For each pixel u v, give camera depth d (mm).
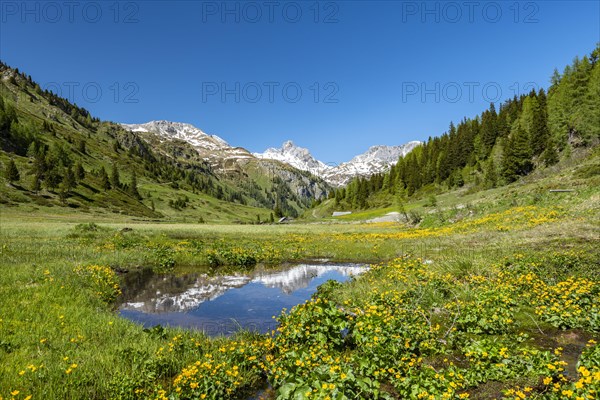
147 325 11203
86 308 11109
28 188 110250
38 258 19328
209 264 23109
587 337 7934
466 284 12297
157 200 182125
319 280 18625
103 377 6570
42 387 6117
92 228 38844
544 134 89625
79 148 194625
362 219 94438
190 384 6137
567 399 4812
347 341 8672
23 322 9297
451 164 127125
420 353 7586
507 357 6562
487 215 37906
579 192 32938
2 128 149000
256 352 7836
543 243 19250
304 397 5344
